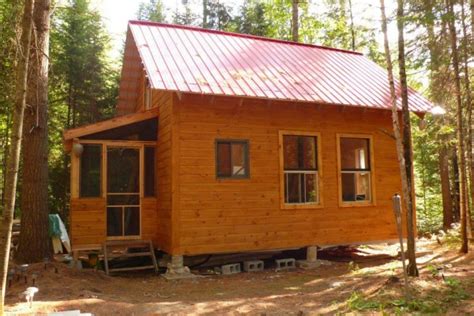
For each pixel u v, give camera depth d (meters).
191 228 9.70
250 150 10.47
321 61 13.80
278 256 11.73
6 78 8.89
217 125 10.16
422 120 12.40
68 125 21.02
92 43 20.94
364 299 6.55
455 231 14.77
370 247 13.70
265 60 12.53
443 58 10.88
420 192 23.69
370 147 11.95
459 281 7.40
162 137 10.73
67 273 8.49
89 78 20.83
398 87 13.05
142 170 10.93
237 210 10.19
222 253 10.41
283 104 10.92
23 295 6.23
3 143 18.30
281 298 6.99
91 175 10.41
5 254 4.73
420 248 12.56
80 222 10.12
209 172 9.98
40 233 9.63
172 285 8.69
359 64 14.64
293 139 11.21
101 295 7.27
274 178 10.66
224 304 6.54
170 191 9.75
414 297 6.44
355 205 11.58
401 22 8.32
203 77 10.05
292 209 10.78
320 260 11.14
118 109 16.59
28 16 4.89
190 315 5.90
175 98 9.81
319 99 10.53
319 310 6.11
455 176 20.92
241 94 9.66
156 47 11.16
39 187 9.75
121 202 10.72
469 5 10.94
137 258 11.06
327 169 11.35
